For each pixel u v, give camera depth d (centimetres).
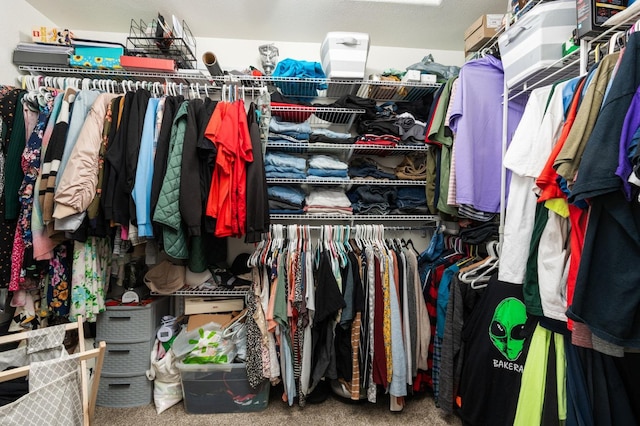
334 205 167
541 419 98
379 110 173
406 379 138
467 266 144
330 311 129
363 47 159
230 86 146
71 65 149
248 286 160
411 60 204
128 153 120
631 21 84
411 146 168
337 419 137
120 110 127
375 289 138
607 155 64
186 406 138
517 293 113
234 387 139
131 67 149
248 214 125
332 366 137
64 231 118
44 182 115
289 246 148
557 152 82
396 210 174
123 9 162
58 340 106
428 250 169
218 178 125
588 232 73
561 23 111
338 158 187
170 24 171
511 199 109
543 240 95
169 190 117
